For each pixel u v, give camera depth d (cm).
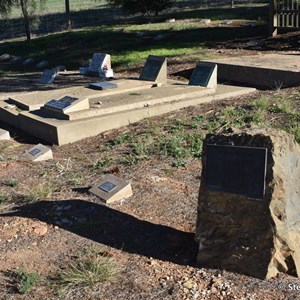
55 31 1852
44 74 924
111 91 651
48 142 542
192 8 1847
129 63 992
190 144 451
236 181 250
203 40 1091
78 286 253
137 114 570
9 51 1441
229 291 241
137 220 315
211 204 258
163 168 401
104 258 271
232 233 255
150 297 241
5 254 287
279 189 243
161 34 1228
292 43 938
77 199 349
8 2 1603
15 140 564
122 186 350
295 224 254
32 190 372
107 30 1436
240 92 645
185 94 630
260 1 1856
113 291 248
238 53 915
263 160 243
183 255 276
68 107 554
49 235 304
